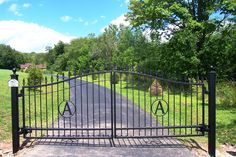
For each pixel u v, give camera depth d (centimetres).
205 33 2953
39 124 1210
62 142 930
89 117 1395
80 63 6988
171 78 1083
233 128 1207
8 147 904
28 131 923
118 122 1266
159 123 1262
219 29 2923
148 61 3309
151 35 3288
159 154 823
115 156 802
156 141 953
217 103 1955
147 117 1403
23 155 812
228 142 1015
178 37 2902
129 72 932
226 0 2345
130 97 2264
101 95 2536
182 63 2911
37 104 1772
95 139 964
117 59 4803
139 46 3741
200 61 2861
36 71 2714
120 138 943
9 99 1752
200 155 827
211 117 863
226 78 2733
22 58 11400
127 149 865
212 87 867
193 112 1572
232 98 1930
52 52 11706
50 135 1003
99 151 844
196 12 3120
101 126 1179
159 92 2262
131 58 3803
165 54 3164
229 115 1519
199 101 2070
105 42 6806
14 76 865
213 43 2909
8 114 1307
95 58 6894
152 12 2944
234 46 2750
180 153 834
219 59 2898
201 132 977
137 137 916
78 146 891
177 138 994
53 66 10500
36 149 859
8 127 1106
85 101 2091
